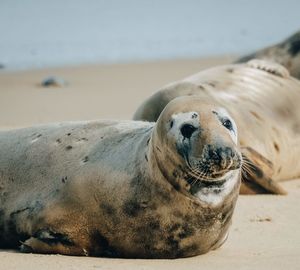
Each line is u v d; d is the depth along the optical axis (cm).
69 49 6172
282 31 6900
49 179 1602
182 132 1389
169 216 1432
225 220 1466
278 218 1836
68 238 1505
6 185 1666
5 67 5322
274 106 2480
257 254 1484
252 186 2148
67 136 1673
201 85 2341
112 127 1648
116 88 4334
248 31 7006
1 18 8125
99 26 7556
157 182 1433
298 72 2936
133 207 1456
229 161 1333
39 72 5016
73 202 1518
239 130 2283
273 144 2362
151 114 2223
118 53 5919
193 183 1388
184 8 8731
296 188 2284
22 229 1594
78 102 3891
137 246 1467
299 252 1491
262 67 2602
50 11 8631
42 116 3484
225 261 1423
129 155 1517
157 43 6406
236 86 2467
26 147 1702
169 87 2266
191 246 1458
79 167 1566
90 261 1419
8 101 3953
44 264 1381
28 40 6744
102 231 1488
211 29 7175
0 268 1350
